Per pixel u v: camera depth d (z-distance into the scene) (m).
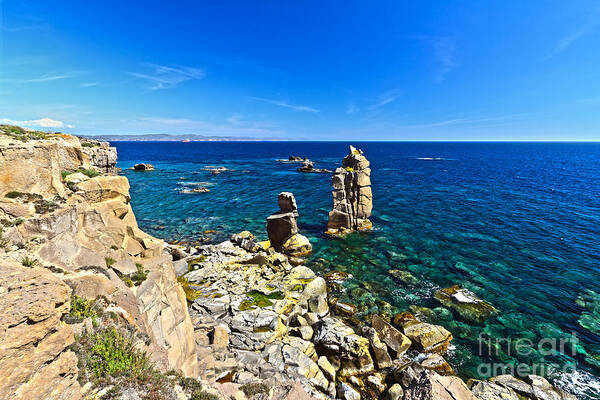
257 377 12.62
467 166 125.38
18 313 4.86
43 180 9.29
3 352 4.60
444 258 31.84
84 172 13.27
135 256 11.89
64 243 8.72
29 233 8.01
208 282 24.38
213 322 18.03
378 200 59.44
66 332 5.70
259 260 28.92
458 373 16.23
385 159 165.25
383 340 18.23
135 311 8.80
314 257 32.94
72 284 7.66
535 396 14.05
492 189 70.00
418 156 189.50
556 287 25.33
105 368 6.63
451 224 43.53
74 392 5.63
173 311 11.10
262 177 91.81
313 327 19.33
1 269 5.12
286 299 21.86
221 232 40.75
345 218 40.91
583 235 38.06
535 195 62.50
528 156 188.12
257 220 46.34
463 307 22.52
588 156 187.62
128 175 91.62
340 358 16.67
